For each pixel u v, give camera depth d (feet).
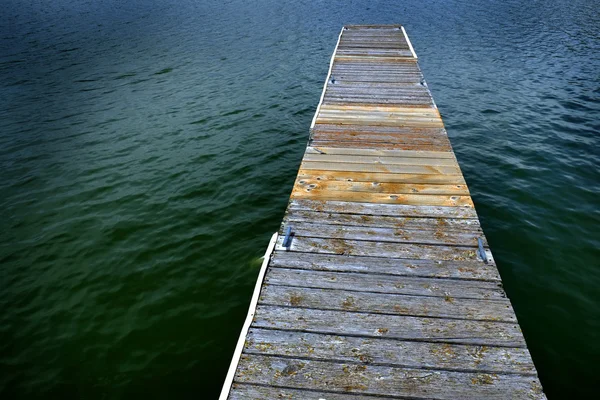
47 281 23.21
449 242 17.35
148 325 20.11
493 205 28.30
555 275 22.11
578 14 87.15
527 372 11.78
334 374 11.97
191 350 18.72
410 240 17.56
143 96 52.16
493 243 24.71
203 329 19.79
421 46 70.69
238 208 29.43
